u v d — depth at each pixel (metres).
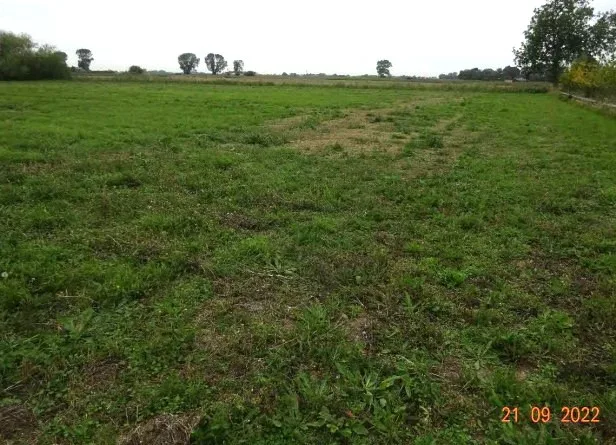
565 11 59.31
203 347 4.08
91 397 3.46
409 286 5.18
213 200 8.04
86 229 6.46
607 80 28.92
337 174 10.19
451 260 6.04
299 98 33.72
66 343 4.08
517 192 9.13
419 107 29.25
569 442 3.19
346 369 3.82
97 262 5.52
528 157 12.91
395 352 4.14
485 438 3.24
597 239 6.77
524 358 4.12
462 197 8.69
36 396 3.48
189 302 4.78
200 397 3.47
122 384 3.61
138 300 4.82
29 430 3.19
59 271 5.21
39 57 58.03
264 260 5.77
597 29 59.56
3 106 21.03
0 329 4.20
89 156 10.97
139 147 12.52
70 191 8.00
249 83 56.41
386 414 3.37
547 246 6.56
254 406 3.42
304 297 4.99
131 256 5.68
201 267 5.46
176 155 11.52
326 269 5.54
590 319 4.73
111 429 3.18
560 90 49.28
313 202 8.02
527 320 4.70
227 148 12.97
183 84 52.25
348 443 3.16
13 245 5.90
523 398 3.56
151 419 3.27
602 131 18.62
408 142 15.20
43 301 4.66
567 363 4.04
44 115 18.28
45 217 6.68
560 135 17.44
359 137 15.96
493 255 6.16
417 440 3.17
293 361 3.92
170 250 5.87
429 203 8.34
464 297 5.07
